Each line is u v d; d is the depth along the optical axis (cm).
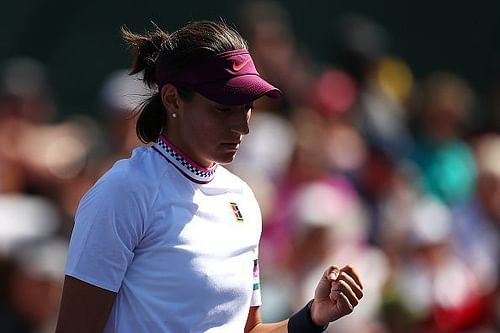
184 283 1317
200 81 1311
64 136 3388
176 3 3925
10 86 3475
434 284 2747
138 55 1388
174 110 1345
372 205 2984
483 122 3681
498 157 3181
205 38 1324
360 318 2566
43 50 3941
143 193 1312
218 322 1345
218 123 1320
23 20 3928
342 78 3256
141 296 1319
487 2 4094
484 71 4078
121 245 1304
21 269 2273
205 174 1355
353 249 2689
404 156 3312
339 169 2997
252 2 3897
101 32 3959
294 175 2870
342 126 3156
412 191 3167
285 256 2688
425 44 4088
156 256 1317
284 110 3078
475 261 3077
